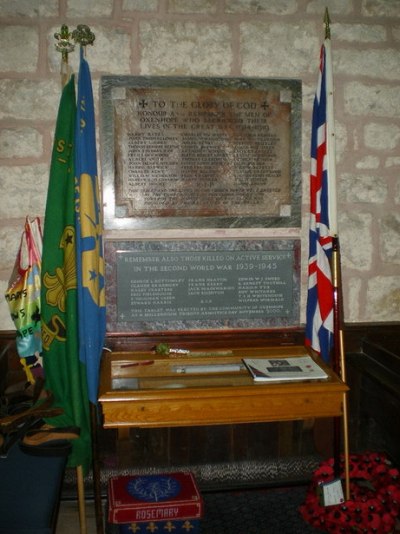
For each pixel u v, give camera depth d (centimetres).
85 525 215
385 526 221
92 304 215
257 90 257
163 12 251
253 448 265
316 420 267
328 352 244
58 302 220
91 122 226
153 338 257
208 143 257
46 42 246
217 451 262
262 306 265
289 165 262
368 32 263
